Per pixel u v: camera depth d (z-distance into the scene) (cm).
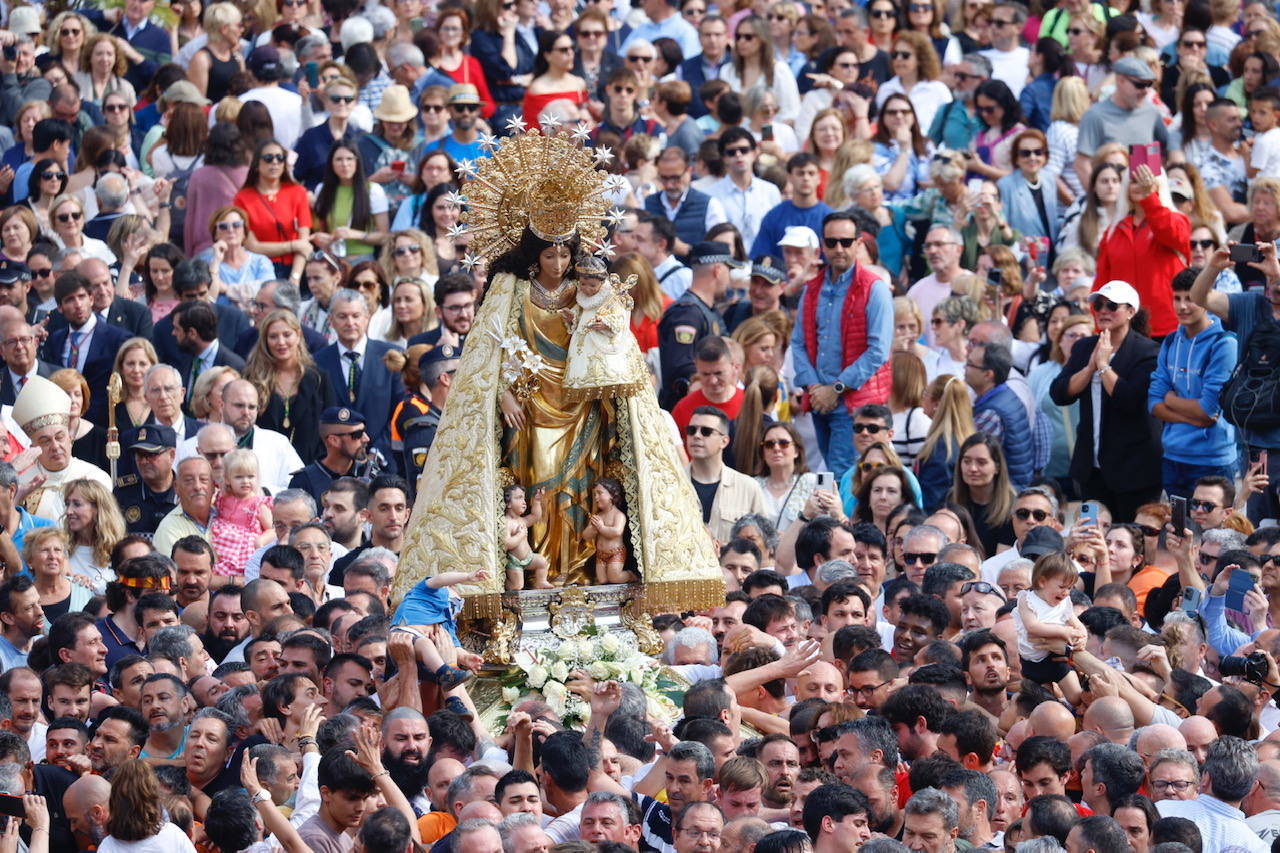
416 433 6550
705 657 5081
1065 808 4069
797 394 7150
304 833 4200
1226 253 6450
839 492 6594
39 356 7038
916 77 9119
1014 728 4709
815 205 7994
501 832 3878
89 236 8006
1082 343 6788
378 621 4975
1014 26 9600
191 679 5122
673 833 4219
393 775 4369
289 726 4672
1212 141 8744
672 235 7794
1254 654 4988
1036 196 8356
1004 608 5238
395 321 7188
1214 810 4325
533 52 9400
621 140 8700
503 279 4838
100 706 5019
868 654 4859
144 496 6412
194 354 7069
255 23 9781
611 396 4838
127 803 4119
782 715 4884
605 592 4875
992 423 6781
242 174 8044
